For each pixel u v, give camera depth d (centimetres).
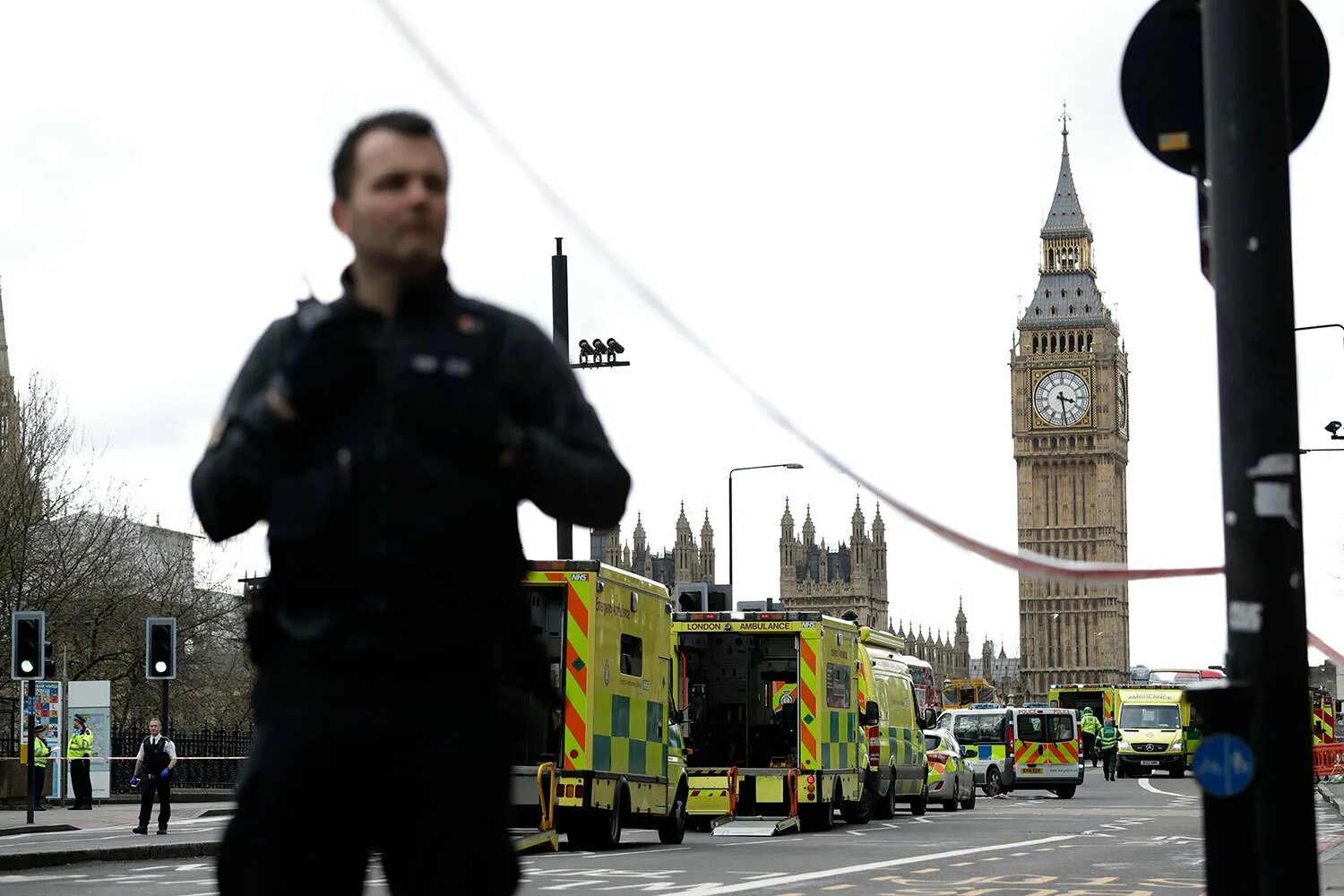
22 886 1870
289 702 349
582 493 356
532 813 2344
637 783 2564
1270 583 534
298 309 374
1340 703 8462
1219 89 549
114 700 6519
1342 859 2053
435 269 367
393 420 351
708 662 3309
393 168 361
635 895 1722
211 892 1788
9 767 4153
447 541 346
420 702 347
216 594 6694
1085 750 8869
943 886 1852
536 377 366
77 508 6109
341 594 345
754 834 2941
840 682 3284
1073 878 1980
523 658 364
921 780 4031
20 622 3120
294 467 357
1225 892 498
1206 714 506
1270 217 543
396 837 355
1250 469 539
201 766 5141
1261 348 540
